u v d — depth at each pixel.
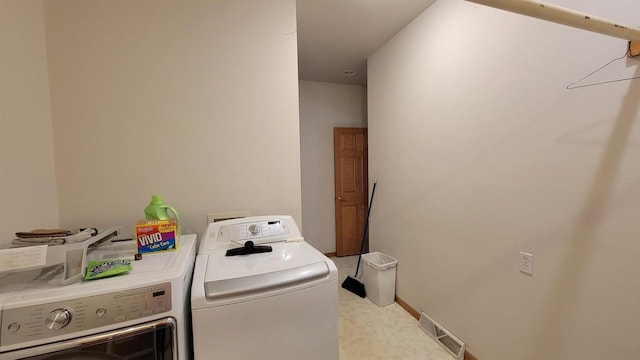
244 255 1.18
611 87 1.04
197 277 0.96
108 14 1.35
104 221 1.38
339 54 2.89
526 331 1.39
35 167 1.18
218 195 1.55
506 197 1.48
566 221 1.20
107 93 1.36
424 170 2.17
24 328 0.69
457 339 1.85
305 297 1.00
